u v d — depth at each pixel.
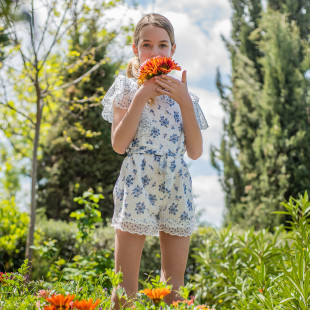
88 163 8.39
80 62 5.11
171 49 2.32
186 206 2.06
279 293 2.24
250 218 8.17
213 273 3.95
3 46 4.53
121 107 2.13
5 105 4.79
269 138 8.13
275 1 9.84
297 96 8.16
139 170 2.01
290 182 7.79
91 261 4.26
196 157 2.20
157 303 1.63
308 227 2.88
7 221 5.11
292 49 8.38
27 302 1.86
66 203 8.34
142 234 1.98
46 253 4.29
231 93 9.74
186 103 2.05
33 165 4.58
